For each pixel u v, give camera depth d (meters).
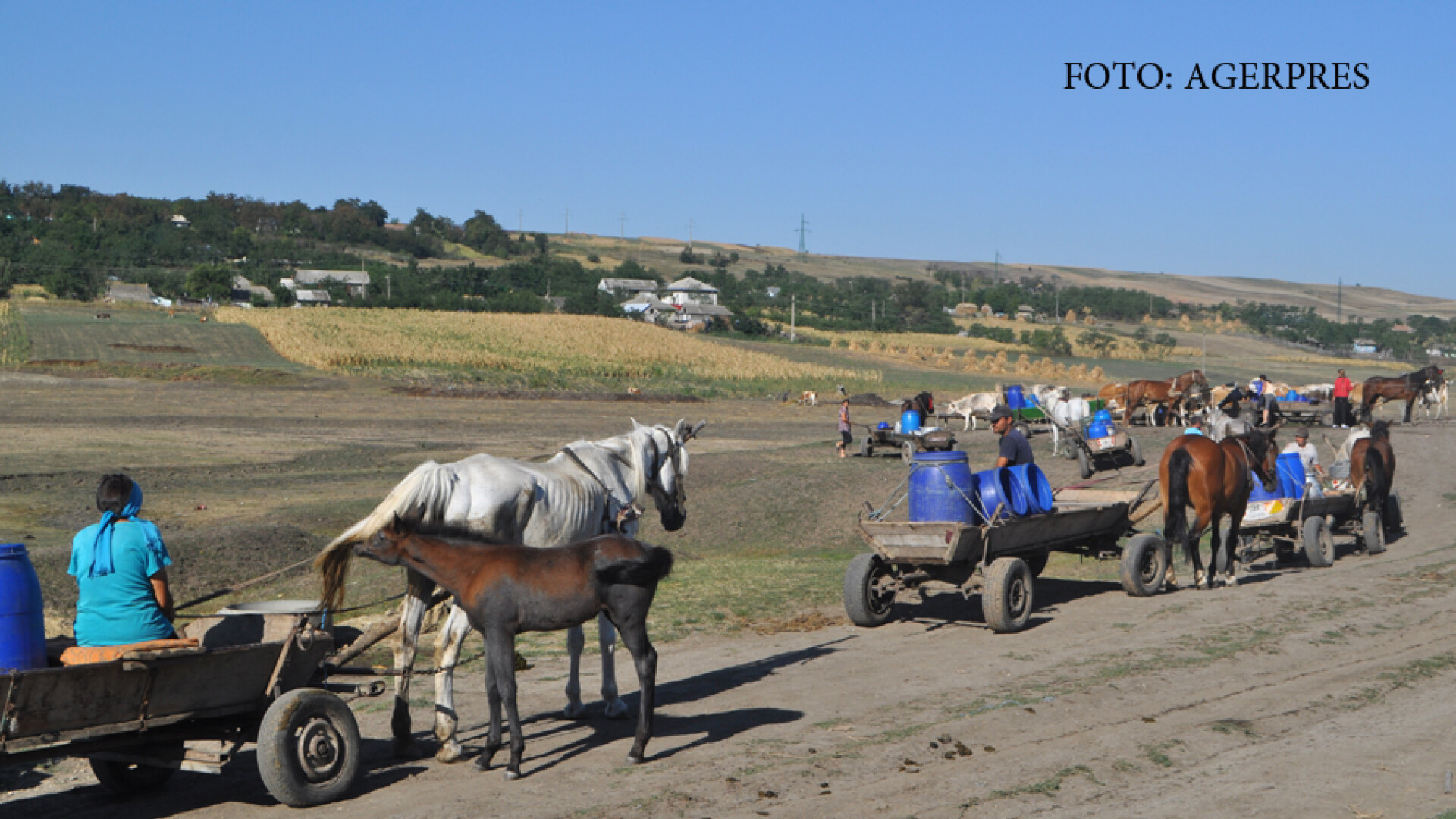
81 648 6.16
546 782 6.74
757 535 20.97
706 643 11.18
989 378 86.62
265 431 37.59
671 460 9.69
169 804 6.58
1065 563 17.12
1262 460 14.45
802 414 54.06
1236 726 7.79
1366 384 39.56
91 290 130.88
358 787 6.76
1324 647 10.38
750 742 7.52
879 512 12.07
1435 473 26.12
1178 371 105.81
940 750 7.26
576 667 8.28
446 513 7.45
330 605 7.10
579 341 82.19
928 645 10.81
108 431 35.34
